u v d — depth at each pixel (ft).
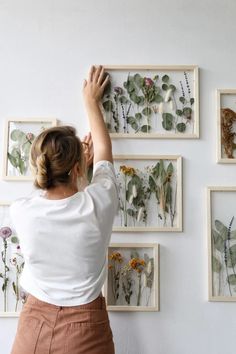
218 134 4.47
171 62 4.60
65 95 4.56
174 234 4.38
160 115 4.53
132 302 4.26
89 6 4.66
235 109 4.54
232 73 4.59
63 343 3.17
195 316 4.26
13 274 4.35
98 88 4.41
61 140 3.32
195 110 4.50
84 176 3.66
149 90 4.55
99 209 3.33
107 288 4.27
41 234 3.23
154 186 4.44
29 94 4.56
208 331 4.25
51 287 3.27
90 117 4.24
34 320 3.31
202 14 4.65
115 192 3.58
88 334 3.20
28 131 4.51
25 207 3.34
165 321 4.26
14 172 4.45
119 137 4.46
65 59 4.61
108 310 4.22
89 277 3.29
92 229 3.24
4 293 4.32
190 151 4.49
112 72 4.58
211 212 4.40
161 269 4.33
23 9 4.66
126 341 4.24
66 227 3.23
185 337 4.24
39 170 3.25
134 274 4.32
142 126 4.51
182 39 4.63
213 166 4.47
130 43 4.62
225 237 4.35
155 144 4.50
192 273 4.32
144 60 4.60
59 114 4.53
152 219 4.39
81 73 4.58
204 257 4.34
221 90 4.51
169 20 4.64
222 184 4.44
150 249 4.36
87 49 4.62
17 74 4.58
